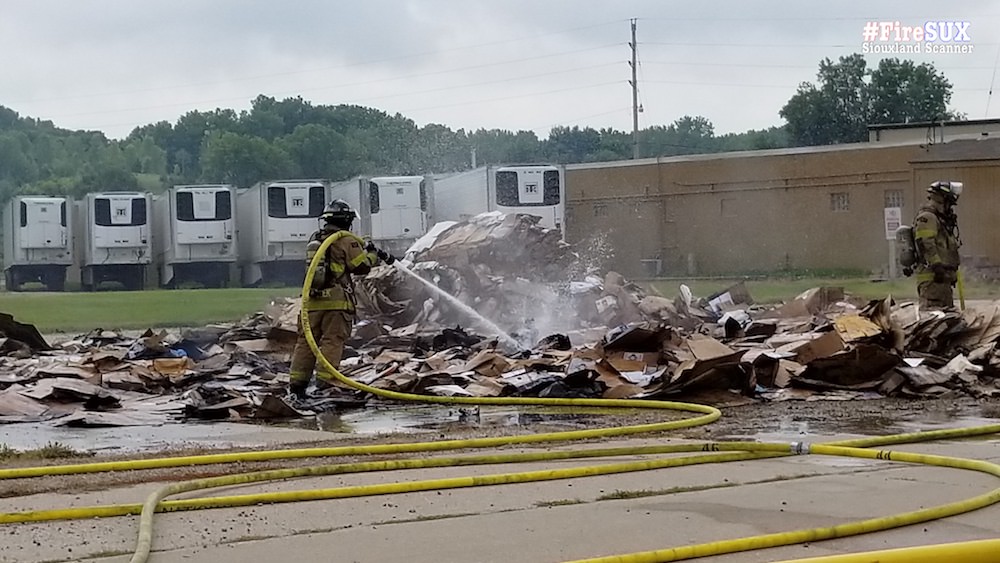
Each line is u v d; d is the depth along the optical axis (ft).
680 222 151.33
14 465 23.35
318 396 36.42
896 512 17.72
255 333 52.34
